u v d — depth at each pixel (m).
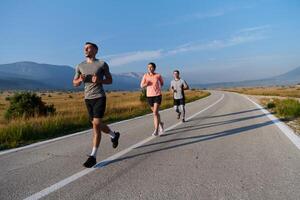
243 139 8.45
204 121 12.84
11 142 8.76
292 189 4.46
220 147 7.41
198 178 5.02
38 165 6.05
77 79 6.14
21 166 6.00
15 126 10.03
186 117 14.75
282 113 14.53
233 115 15.00
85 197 4.28
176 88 13.00
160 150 7.21
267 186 4.60
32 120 12.41
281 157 6.35
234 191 4.40
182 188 4.55
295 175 5.12
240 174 5.20
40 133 10.09
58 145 8.25
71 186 4.75
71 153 7.16
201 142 8.09
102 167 5.81
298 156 6.42
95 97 6.00
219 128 10.62
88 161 5.71
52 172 5.54
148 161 6.18
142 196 4.27
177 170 5.50
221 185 4.66
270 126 10.80
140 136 9.35
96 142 5.91
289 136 8.78
